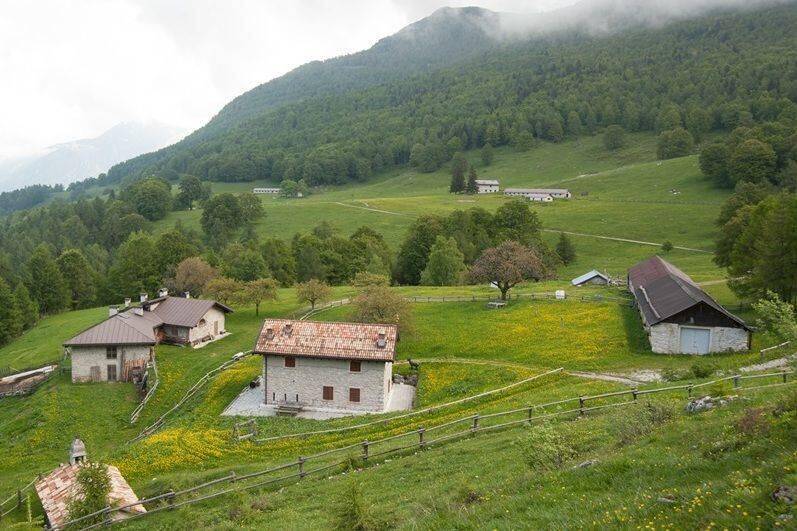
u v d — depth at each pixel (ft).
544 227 568.00
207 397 194.80
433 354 219.82
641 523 43.65
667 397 113.70
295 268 469.57
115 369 228.02
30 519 111.55
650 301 221.05
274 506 96.17
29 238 631.97
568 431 94.84
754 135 639.76
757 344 187.83
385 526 65.98
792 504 39.22
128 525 100.53
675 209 568.82
